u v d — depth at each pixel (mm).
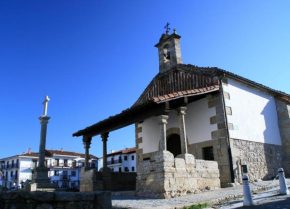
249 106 14680
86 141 16594
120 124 13820
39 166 15938
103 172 14969
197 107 14125
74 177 58250
